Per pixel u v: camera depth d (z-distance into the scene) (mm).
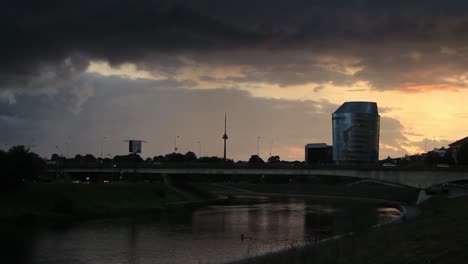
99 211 108750
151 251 63969
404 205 144500
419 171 142250
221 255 61188
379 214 120875
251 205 157625
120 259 58438
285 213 124250
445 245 37938
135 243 70562
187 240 74188
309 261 40562
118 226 90875
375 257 37656
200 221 102500
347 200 189125
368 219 107125
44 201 105125
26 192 107062
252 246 68375
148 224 95625
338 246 47906
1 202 97688
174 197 158625
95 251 63406
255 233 82875
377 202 174625
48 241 70500
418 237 45812
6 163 104938
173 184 198875
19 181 108312
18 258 57844
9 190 105250
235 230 87062
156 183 193625
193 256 60562
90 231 82688
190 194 179375
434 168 140125
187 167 192125
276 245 69250
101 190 128000
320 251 45875
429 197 144500
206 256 60500
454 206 95812
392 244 43656
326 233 82812
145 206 126812
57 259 57844
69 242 70188
